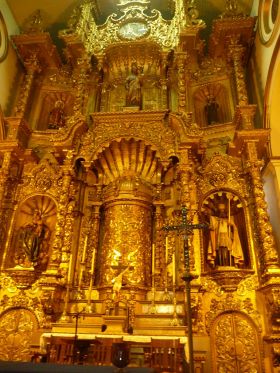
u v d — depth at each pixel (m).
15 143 9.96
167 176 10.19
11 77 11.81
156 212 9.66
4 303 8.59
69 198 9.28
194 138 9.35
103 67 12.34
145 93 11.85
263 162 9.05
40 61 12.48
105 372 2.51
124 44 12.02
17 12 12.71
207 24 13.44
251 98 11.37
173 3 13.85
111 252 8.97
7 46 11.69
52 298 7.77
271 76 9.67
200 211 9.29
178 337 6.20
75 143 9.97
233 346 7.68
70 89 12.45
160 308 8.09
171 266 8.77
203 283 8.35
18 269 8.76
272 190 9.29
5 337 8.25
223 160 9.89
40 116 12.00
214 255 8.70
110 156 10.39
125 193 9.54
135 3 13.77
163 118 10.22
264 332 7.70
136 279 8.57
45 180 10.20
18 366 2.60
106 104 11.70
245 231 8.98
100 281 8.75
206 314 8.04
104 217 9.75
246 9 12.45
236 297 8.15
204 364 7.30
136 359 6.60
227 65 11.70
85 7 13.23
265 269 7.73
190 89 11.66
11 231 9.46
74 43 12.06
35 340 7.37
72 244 9.13
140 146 10.12
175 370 5.32
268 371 7.27
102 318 7.49
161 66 12.11
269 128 9.45
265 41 10.33
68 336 6.25
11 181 10.05
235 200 9.46
